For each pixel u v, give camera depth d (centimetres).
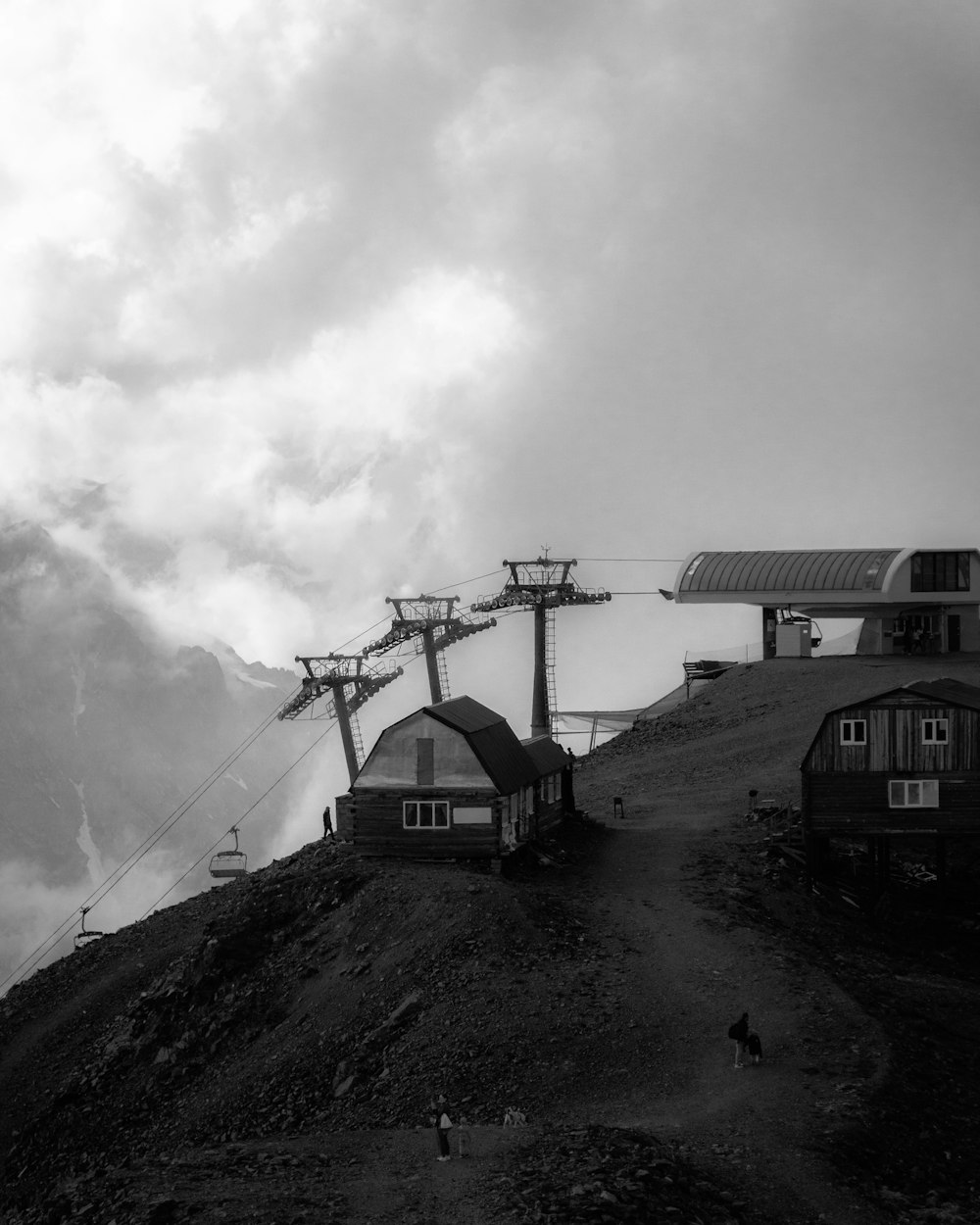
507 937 5603
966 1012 5316
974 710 6631
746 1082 4247
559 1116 4234
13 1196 5222
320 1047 5281
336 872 6475
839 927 6244
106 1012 6406
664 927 5750
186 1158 3781
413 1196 3316
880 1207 3516
